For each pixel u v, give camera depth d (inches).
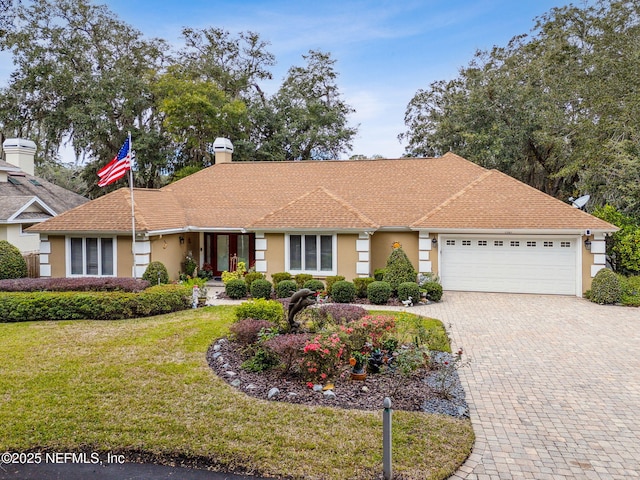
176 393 299.9
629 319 542.3
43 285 585.6
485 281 734.5
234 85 1563.7
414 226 730.8
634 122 906.1
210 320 509.0
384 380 329.7
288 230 732.7
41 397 291.6
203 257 900.0
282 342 325.7
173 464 223.5
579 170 1008.2
